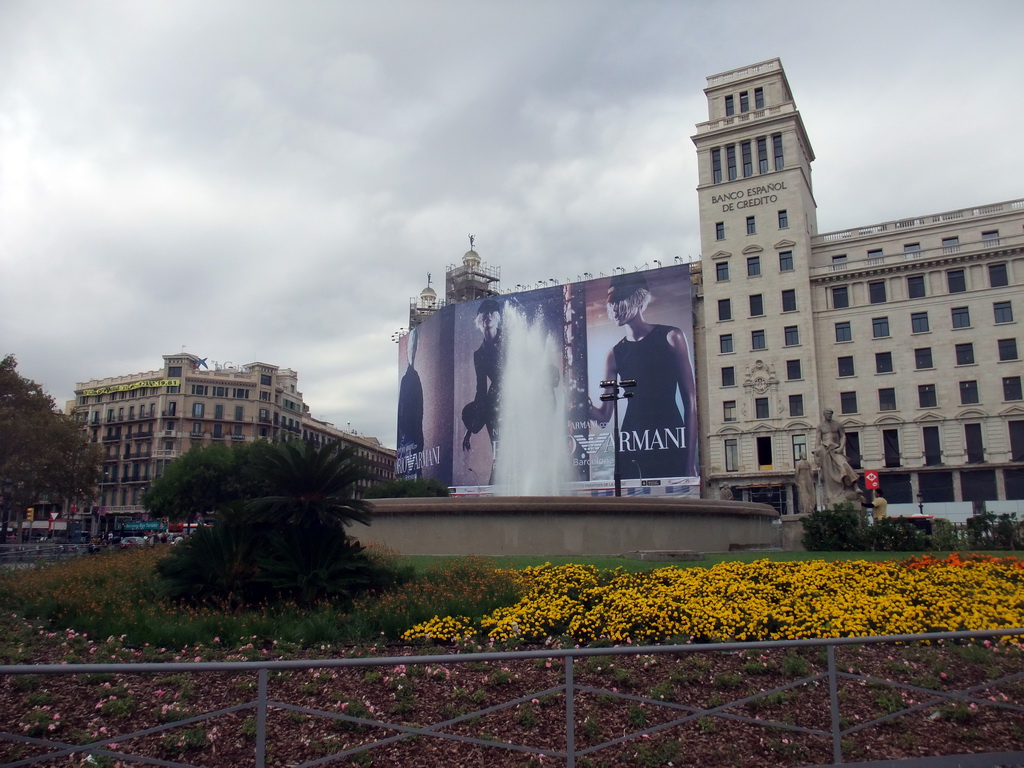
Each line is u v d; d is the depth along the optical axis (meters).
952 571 14.32
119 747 6.66
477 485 84.38
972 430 65.88
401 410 98.00
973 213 69.12
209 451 67.69
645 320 77.38
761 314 74.12
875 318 70.81
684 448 73.31
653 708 7.68
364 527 22.73
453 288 111.69
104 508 98.12
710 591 12.43
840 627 10.23
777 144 76.50
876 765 6.66
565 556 20.42
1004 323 66.00
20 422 56.84
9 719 7.16
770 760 6.78
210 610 12.30
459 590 13.19
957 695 7.07
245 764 6.48
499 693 8.03
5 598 15.45
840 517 24.86
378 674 8.27
